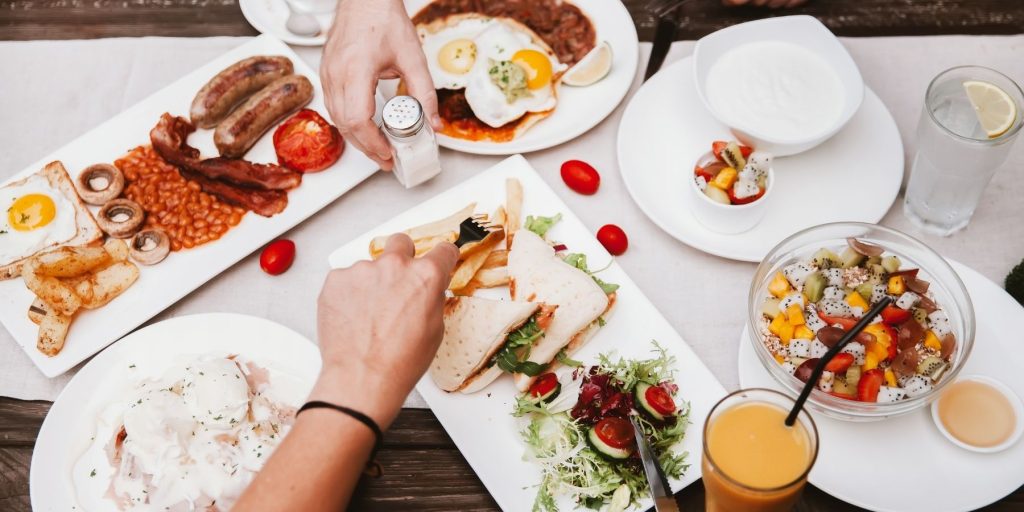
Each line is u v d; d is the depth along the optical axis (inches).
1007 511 36.4
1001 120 38.2
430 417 39.5
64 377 41.1
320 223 43.8
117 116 46.2
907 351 36.5
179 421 38.0
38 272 40.2
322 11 48.6
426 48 47.1
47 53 49.0
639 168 43.7
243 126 44.0
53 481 38.0
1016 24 47.0
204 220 43.1
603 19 47.7
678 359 39.1
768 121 42.9
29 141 46.8
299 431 32.3
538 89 45.9
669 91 45.6
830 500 37.1
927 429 37.2
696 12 48.7
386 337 33.6
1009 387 36.8
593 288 39.2
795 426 33.0
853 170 43.1
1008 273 40.8
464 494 38.2
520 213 42.4
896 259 38.1
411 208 42.9
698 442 37.4
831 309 37.6
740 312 40.9
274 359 39.9
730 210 40.6
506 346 38.2
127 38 49.1
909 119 44.9
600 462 36.8
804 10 48.1
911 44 46.6
